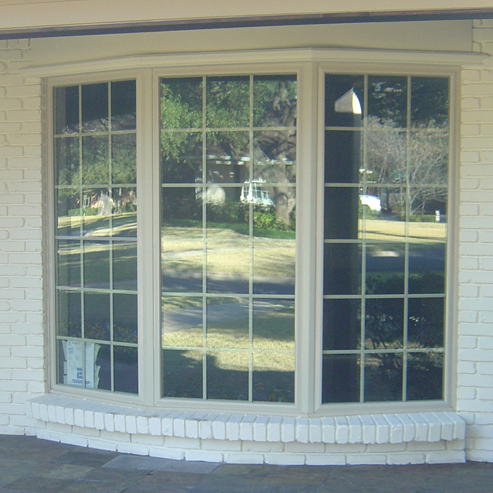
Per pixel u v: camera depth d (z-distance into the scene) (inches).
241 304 176.2
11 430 195.9
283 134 171.9
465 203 172.2
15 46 189.3
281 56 167.3
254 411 175.3
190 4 141.1
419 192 174.9
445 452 172.4
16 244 193.0
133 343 183.5
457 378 175.6
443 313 177.0
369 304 174.9
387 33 168.1
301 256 171.6
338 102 171.3
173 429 172.1
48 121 190.9
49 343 195.0
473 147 171.3
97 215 187.5
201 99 175.0
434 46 169.0
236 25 146.1
